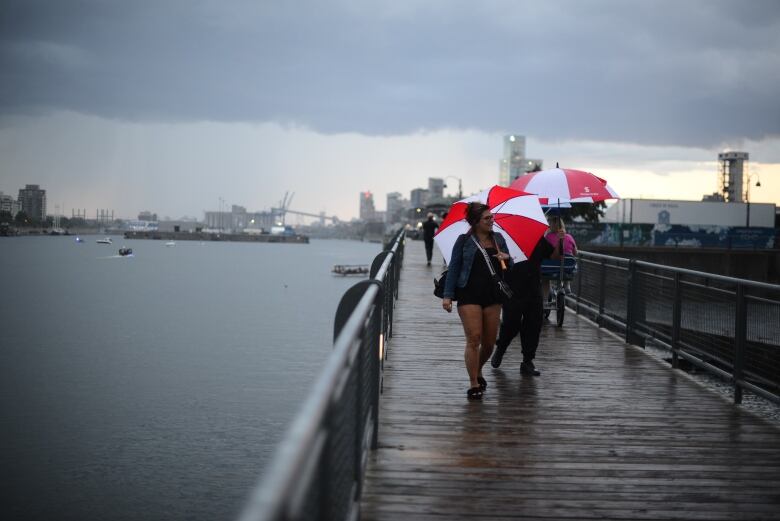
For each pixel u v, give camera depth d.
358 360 4.26
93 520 21.94
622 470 5.65
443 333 12.33
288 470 1.68
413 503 4.86
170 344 58.28
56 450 28.73
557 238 13.23
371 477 5.33
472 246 7.49
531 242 8.32
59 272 148.00
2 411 35.00
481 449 6.08
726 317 8.43
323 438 2.59
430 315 14.62
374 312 5.61
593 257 14.34
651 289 10.90
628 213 60.19
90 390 40.16
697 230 53.31
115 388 40.78
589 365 9.88
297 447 1.85
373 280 5.65
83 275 140.88
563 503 4.94
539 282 9.09
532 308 9.06
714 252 52.44
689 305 9.43
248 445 29.77
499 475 5.46
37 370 46.16
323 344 59.91
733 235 53.25
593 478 5.45
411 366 9.48
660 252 51.88
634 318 11.52
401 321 13.76
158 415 34.50
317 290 117.44
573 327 13.38
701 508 4.91
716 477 5.53
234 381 43.22
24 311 79.75
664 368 9.74
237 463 27.39
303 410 2.23
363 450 4.70
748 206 61.00
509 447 6.16
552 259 13.41
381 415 7.07
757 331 7.70
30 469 26.22
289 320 75.88
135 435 31.00
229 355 53.19
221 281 133.00
